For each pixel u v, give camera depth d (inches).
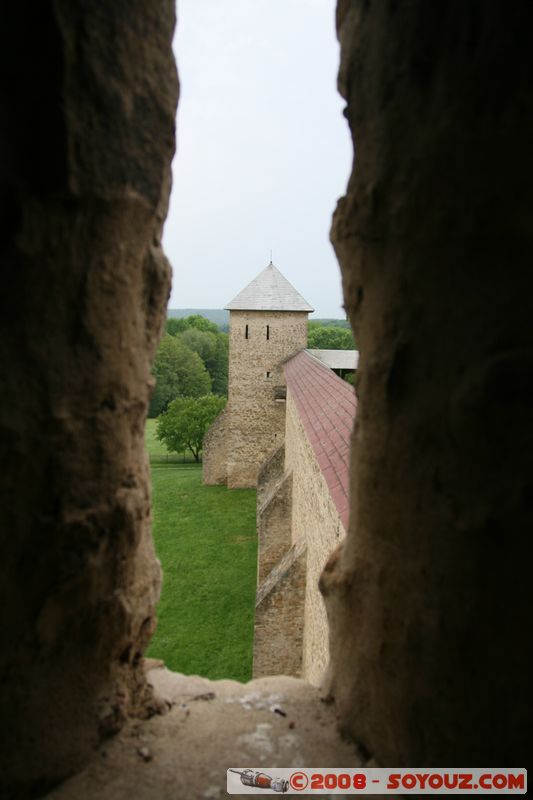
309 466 289.7
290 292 848.9
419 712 71.7
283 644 299.9
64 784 79.6
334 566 102.6
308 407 363.6
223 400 1132.5
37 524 71.5
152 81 81.4
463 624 63.0
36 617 73.6
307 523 298.5
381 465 78.3
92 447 78.4
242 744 90.1
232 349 827.4
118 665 91.4
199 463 1107.3
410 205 67.9
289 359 823.1
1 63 63.6
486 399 58.3
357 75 80.7
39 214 66.3
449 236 63.2
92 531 79.0
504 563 58.0
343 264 90.7
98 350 77.4
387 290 74.4
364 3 78.3
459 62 60.7
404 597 73.8
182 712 98.5
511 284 58.1
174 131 88.5
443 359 65.0
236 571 471.5
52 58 64.1
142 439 93.8
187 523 618.5
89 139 69.7
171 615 392.5
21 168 65.2
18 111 64.8
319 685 109.3
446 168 62.6
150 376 94.6
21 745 74.2
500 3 56.1
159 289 92.7
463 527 61.9
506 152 57.4
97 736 85.4
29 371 68.2
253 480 822.5
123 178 76.3
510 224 57.7
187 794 79.3
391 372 73.6
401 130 69.3
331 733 93.3
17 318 66.6
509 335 58.0
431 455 67.3
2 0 62.6
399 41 68.5
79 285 72.8
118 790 79.3
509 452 57.4
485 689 61.2
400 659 75.3
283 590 297.7
